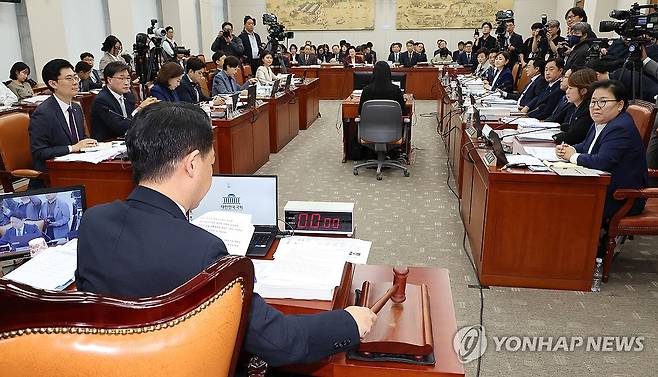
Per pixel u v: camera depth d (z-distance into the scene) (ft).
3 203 5.25
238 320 2.72
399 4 40.88
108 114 11.66
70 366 2.33
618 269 9.57
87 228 3.16
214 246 3.01
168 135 3.13
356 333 3.59
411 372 3.73
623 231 8.63
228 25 26.53
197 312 2.52
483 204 8.90
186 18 35.24
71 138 10.68
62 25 24.16
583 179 8.13
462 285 8.96
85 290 3.03
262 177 5.42
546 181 8.22
